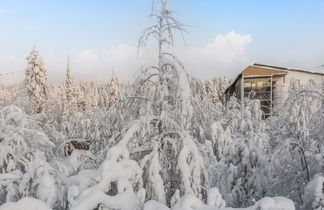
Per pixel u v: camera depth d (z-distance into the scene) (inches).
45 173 247.6
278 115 485.1
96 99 2610.7
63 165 301.7
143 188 233.9
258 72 1486.2
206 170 275.9
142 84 285.0
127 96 284.0
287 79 1467.8
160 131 277.0
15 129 323.6
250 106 859.4
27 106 715.4
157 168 251.1
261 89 1496.1
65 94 2219.5
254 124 760.3
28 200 207.2
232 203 425.4
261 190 419.2
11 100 676.1
